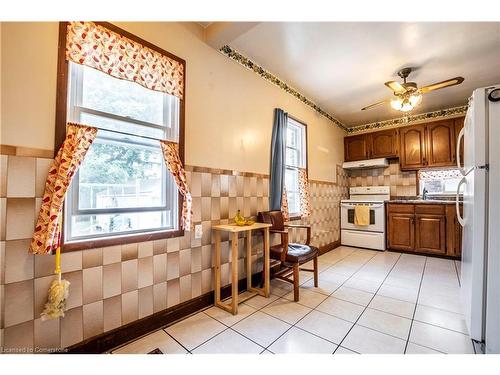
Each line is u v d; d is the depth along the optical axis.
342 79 3.07
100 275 1.46
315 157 3.85
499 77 2.96
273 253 2.30
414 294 2.28
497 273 1.38
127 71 1.60
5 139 1.17
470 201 1.59
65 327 1.33
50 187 1.27
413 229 3.78
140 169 1.76
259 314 1.92
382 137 4.47
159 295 1.75
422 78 3.01
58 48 1.34
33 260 1.23
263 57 2.58
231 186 2.36
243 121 2.52
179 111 1.93
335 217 4.41
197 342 1.55
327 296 2.25
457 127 3.77
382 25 2.05
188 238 1.95
